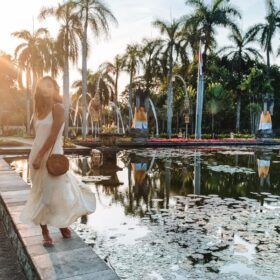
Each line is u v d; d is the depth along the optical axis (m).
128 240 4.15
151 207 5.80
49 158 2.57
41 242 2.85
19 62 30.92
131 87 34.09
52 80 2.65
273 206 5.89
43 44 28.55
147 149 19.25
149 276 3.20
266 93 31.97
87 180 8.45
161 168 10.78
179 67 33.34
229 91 34.81
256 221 4.97
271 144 24.83
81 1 23.84
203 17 26.42
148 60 30.05
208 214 5.34
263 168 10.85
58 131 2.57
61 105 2.61
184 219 5.06
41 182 2.62
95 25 24.03
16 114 44.44
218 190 7.35
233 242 4.09
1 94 41.72
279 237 4.28
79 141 20.64
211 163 12.20
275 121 38.72
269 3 32.28
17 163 11.55
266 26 32.38
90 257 2.58
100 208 5.73
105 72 37.78
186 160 13.23
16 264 2.95
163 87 33.84
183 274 3.24
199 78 26.20
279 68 37.34
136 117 22.81
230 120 38.84
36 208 2.62
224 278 3.16
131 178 8.80
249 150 18.83
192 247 3.92
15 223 3.29
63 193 2.62
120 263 3.48
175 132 39.62
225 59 35.59
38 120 2.64
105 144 12.54
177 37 28.70
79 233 4.41
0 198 4.58
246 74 35.84
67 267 2.41
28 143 18.70
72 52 24.31
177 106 36.28
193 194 6.91
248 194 6.94
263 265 3.45
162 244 4.00
